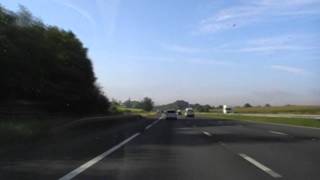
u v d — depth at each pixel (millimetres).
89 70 73500
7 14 44750
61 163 15680
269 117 80438
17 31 44531
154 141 25906
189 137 29406
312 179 12609
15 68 43156
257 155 18578
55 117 51062
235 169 14492
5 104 49250
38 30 49844
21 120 36625
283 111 133000
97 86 80875
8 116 40719
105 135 30734
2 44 41156
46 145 22578
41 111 57531
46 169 14234
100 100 82188
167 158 17453
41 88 54781
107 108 87438
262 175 13289
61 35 70875
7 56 41500
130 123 55969
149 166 15133
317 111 122562
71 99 67000
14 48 41844
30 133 25000
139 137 29156
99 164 15539
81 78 69812
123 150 20469
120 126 46281
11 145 21938
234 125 49969
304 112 120375
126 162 16141
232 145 23391
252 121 65750
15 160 16453
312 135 31141
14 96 50688
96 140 26203
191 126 47094
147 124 52469
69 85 66688
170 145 23312
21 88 47062
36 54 46688
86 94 72750
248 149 21141
